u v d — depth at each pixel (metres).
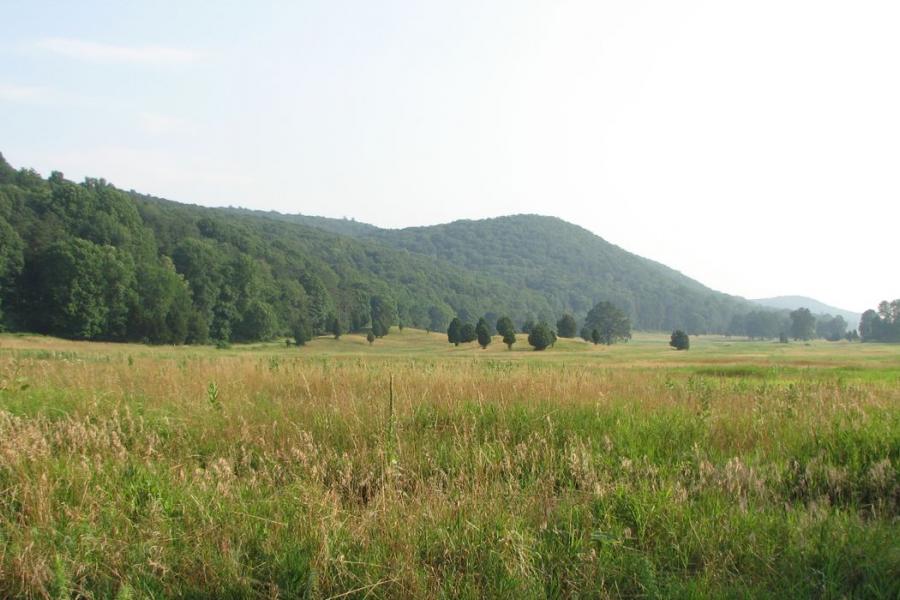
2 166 106.62
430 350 93.44
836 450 6.09
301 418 7.54
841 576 3.57
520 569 3.52
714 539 4.05
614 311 142.75
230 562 3.58
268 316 101.06
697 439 6.86
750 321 195.88
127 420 7.08
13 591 3.43
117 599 3.22
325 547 3.64
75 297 72.88
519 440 6.88
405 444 6.28
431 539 3.98
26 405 8.06
